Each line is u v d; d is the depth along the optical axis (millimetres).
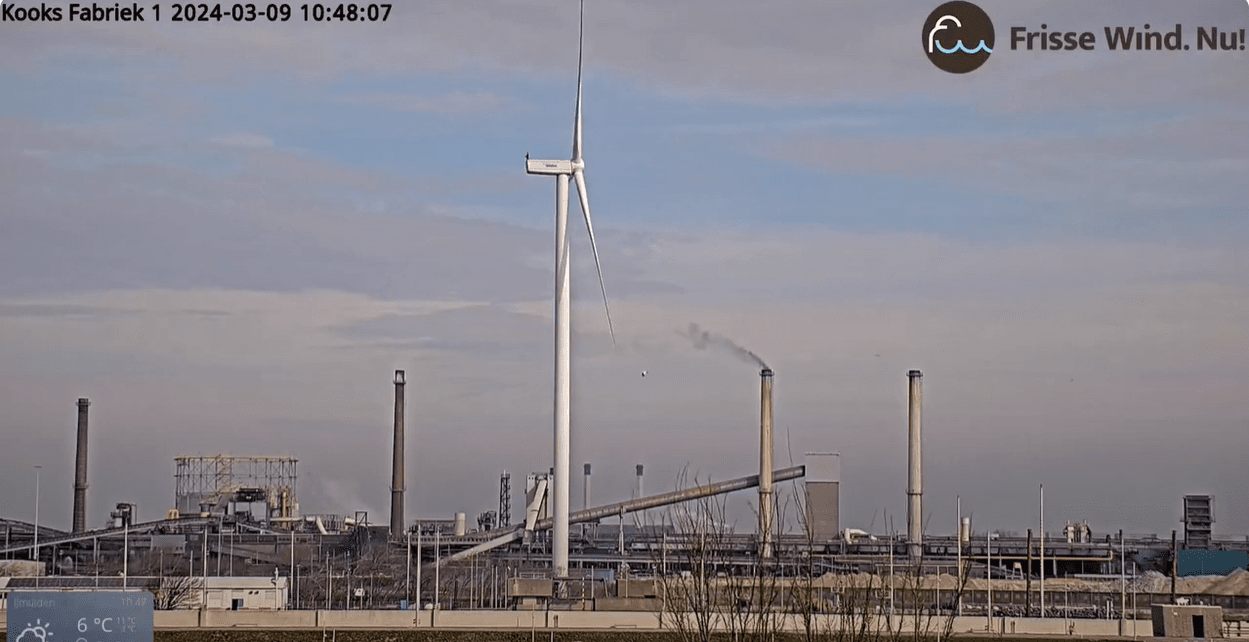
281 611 129125
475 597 185625
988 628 121688
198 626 126000
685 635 87750
